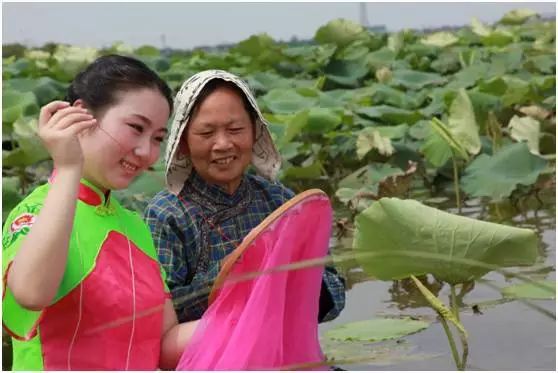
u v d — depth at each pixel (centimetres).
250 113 283
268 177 297
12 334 223
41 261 212
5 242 227
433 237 271
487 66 912
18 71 1048
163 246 277
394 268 278
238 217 285
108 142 234
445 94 658
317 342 262
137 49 1235
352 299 368
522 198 518
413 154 586
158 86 241
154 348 240
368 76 1021
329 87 960
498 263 272
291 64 1039
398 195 488
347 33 1001
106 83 236
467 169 507
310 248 252
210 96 273
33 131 530
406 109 752
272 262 240
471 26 1299
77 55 1048
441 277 279
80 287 229
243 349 239
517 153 502
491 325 328
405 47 1191
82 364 229
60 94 839
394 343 315
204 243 280
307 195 245
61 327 229
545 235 439
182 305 272
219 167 277
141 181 469
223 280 237
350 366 295
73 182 216
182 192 285
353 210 482
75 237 231
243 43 1041
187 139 279
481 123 650
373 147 573
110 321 231
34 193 233
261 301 240
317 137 631
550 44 1155
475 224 269
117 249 237
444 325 289
